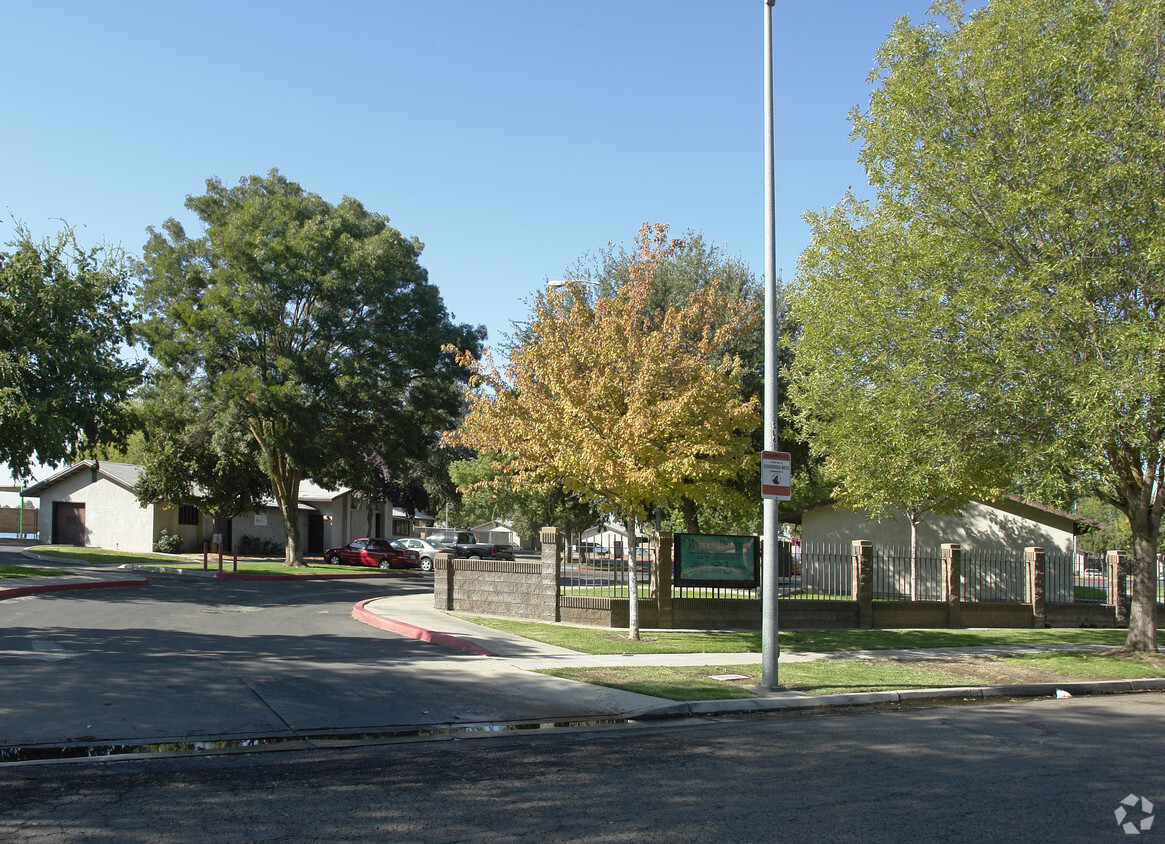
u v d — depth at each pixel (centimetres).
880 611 2102
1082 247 1359
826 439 1797
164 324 3481
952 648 1762
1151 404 1329
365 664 1270
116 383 2533
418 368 3781
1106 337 1303
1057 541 2762
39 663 1148
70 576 2539
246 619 1833
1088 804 670
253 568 3556
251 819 606
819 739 916
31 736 824
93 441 2541
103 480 4419
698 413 1642
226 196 3825
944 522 2900
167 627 1611
